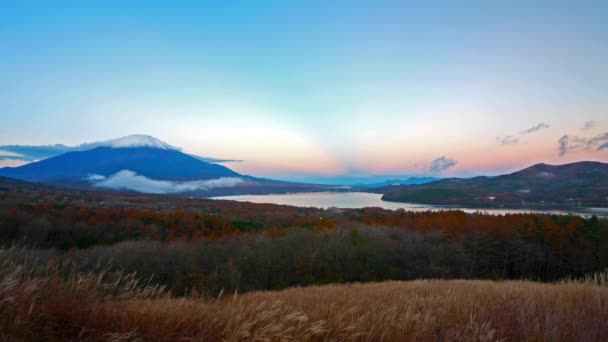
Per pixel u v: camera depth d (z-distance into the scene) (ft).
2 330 11.01
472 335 14.89
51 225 102.78
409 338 14.83
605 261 121.70
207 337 13.17
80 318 12.87
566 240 127.13
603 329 15.55
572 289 25.49
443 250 122.31
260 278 94.17
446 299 23.30
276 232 124.36
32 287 12.96
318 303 23.82
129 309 14.62
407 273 112.47
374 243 119.34
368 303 23.07
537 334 15.05
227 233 126.21
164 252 89.30
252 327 14.52
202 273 83.51
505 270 130.93
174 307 15.69
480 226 138.72
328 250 109.09
